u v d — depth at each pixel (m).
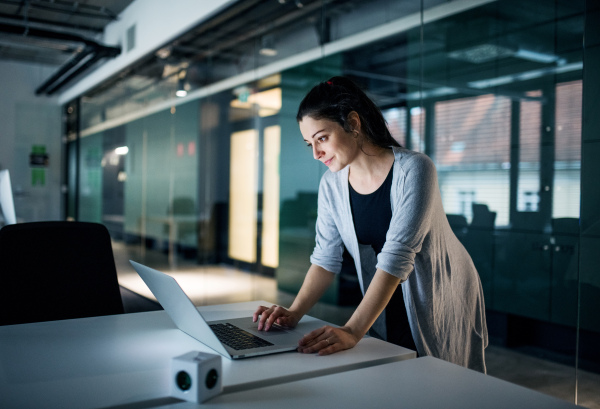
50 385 0.87
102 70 7.03
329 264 1.48
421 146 3.42
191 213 6.06
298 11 4.28
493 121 2.97
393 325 1.46
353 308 4.06
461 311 1.47
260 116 5.12
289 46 4.57
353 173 1.39
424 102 3.37
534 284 2.84
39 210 9.27
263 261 5.28
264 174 5.20
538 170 2.76
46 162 9.30
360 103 1.32
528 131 2.80
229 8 4.21
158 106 6.16
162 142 6.11
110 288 1.69
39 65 9.16
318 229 1.53
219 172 5.90
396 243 1.22
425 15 3.34
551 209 2.71
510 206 2.92
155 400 0.80
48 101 9.27
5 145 8.96
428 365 1.00
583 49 2.36
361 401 0.81
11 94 8.97
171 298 1.12
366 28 3.78
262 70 4.98
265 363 1.00
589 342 2.21
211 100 5.72
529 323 2.89
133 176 6.86
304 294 1.43
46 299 1.60
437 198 1.33
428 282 1.34
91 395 0.82
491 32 2.97
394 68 3.58
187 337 1.20
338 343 1.10
